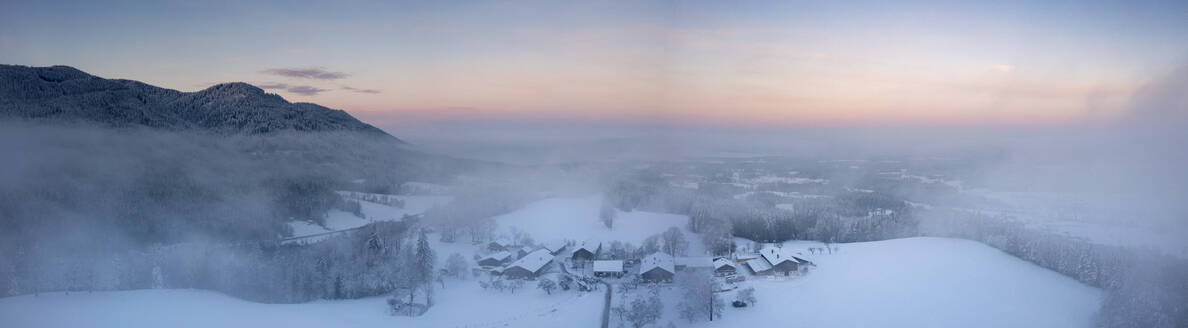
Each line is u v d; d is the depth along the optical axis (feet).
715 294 281.74
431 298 306.14
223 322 271.28
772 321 263.29
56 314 273.95
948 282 316.40
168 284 335.67
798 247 409.49
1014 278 321.93
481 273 362.12
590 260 382.42
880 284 315.58
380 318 282.15
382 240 400.88
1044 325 255.29
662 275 329.31
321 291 316.19
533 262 361.30
